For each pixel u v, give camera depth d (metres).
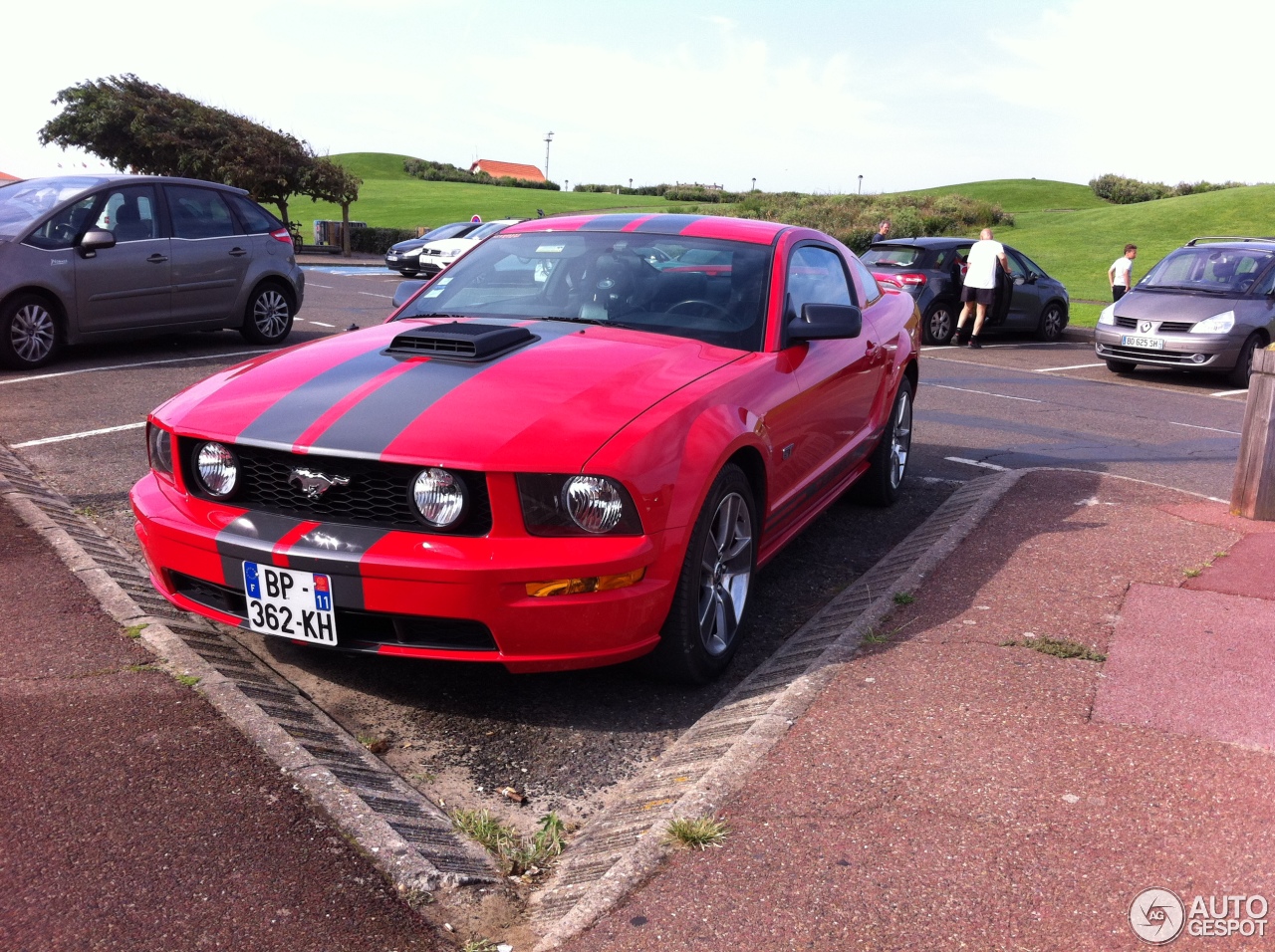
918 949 2.02
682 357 3.66
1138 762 2.71
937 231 36.88
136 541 4.68
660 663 3.33
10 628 3.51
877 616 3.75
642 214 4.88
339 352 3.67
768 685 3.36
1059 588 4.05
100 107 37.03
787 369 3.97
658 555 3.04
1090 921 2.10
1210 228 34.62
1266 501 5.09
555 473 2.89
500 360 3.43
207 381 3.63
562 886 2.35
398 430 2.99
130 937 2.04
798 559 4.90
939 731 2.88
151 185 9.82
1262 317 11.70
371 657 3.65
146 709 2.97
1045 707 3.02
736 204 44.41
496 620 2.89
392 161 116.00
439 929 2.17
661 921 2.10
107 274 9.27
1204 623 3.68
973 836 2.38
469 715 3.28
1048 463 7.07
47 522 4.60
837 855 2.31
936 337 14.84
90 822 2.41
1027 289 15.62
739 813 2.48
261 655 3.62
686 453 3.14
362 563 2.88
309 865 2.31
